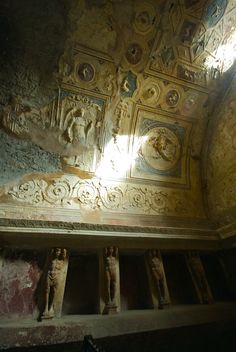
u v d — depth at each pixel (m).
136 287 5.05
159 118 5.96
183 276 5.63
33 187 4.60
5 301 3.86
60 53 4.41
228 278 5.86
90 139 5.25
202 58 5.43
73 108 5.00
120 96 5.30
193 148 6.64
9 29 3.98
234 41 5.48
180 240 5.50
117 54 4.77
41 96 4.65
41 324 3.68
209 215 6.23
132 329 4.12
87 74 4.79
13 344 3.41
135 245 5.07
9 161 4.52
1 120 4.42
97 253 4.95
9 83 4.34
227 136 6.04
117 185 5.48
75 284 4.59
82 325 3.88
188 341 4.59
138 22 4.48
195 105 6.16
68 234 4.37
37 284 4.19
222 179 6.03
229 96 6.04
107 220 4.96
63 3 3.96
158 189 5.96
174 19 4.62
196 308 4.82
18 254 4.24
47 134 4.84
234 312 5.07
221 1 4.61
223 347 4.82
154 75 5.32
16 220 4.01
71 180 5.02
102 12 4.20
